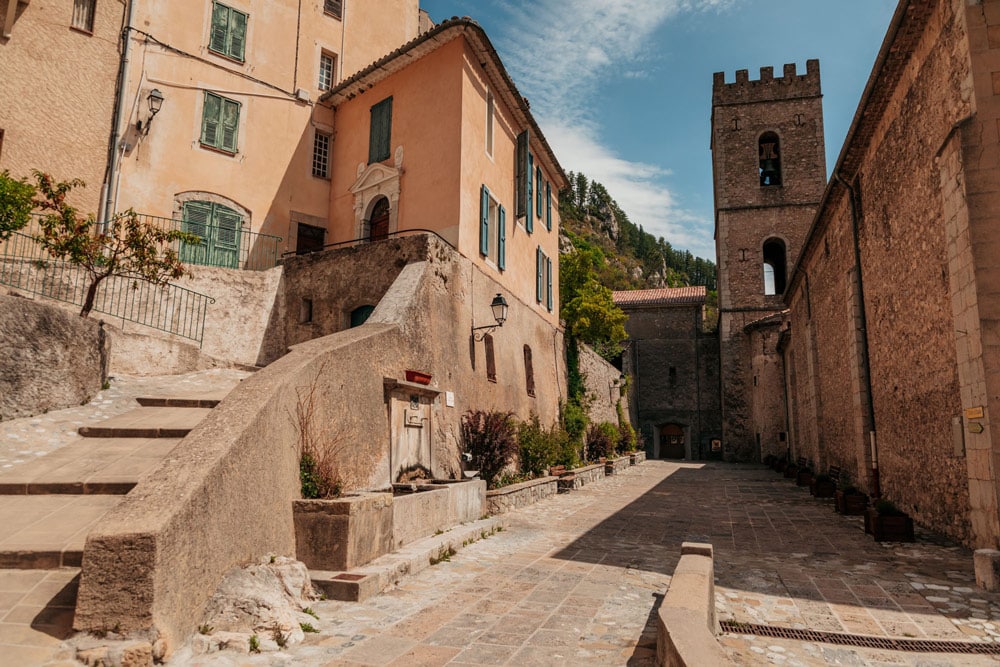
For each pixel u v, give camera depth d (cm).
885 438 1169
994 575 627
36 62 1443
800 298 2166
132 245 980
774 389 3080
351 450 829
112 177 1499
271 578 510
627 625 509
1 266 1151
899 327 1054
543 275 2194
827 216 1577
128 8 1584
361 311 1395
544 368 2112
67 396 801
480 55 1620
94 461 630
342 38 1986
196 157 1647
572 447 2002
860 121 1131
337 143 1875
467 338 1458
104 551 387
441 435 1206
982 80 751
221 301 1405
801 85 3591
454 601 572
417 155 1595
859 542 898
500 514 1143
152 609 383
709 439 3962
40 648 366
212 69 1703
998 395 710
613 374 3231
